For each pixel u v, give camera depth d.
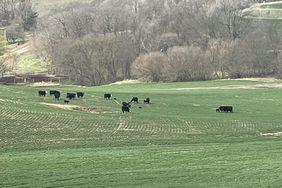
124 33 161.62
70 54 148.88
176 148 44.62
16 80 140.38
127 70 152.88
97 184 31.22
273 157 39.88
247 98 93.56
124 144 47.50
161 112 71.06
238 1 181.50
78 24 172.50
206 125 59.97
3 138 47.88
